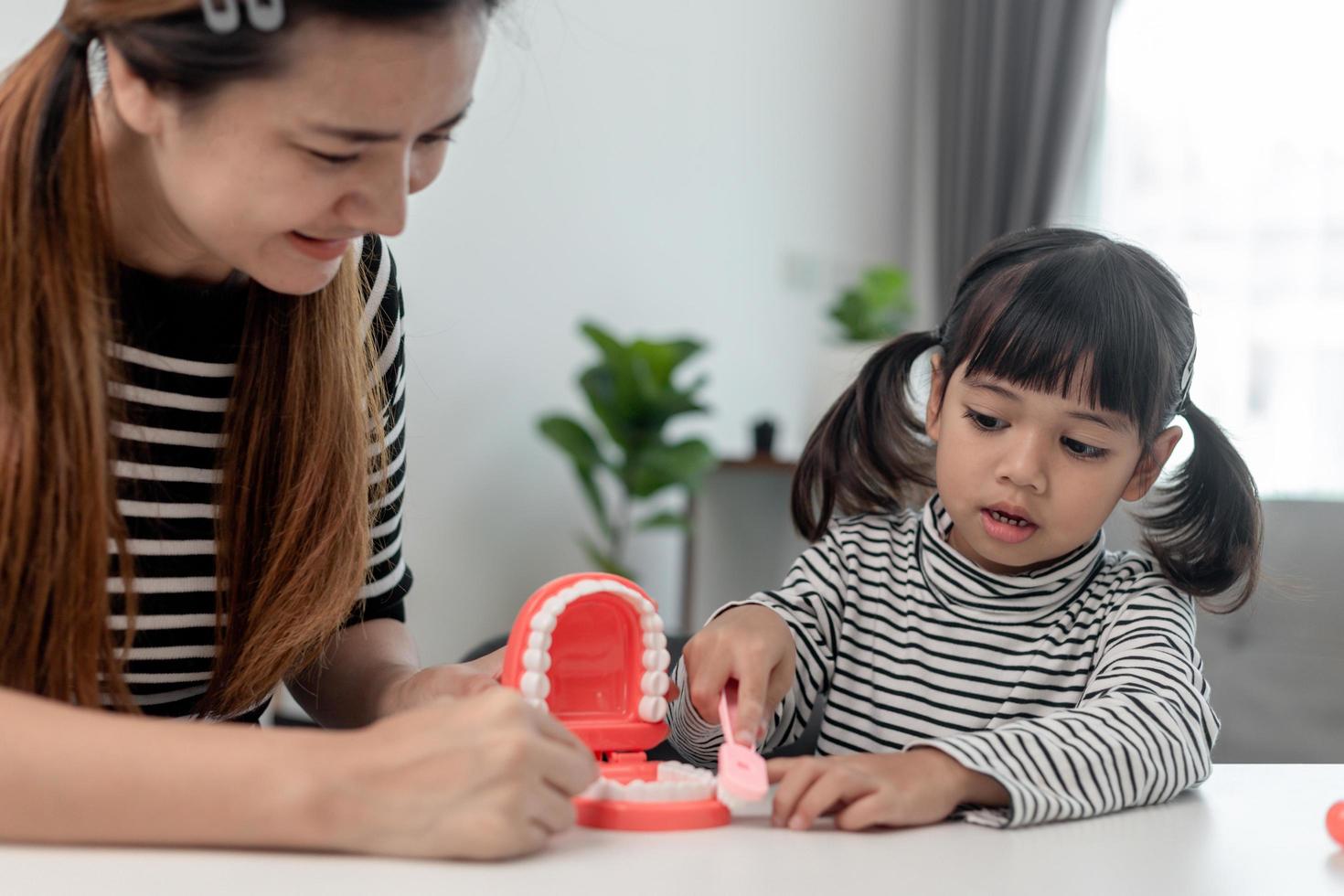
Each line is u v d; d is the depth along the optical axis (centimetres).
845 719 101
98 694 75
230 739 56
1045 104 389
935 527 104
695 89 358
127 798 53
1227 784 80
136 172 76
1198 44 375
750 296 377
